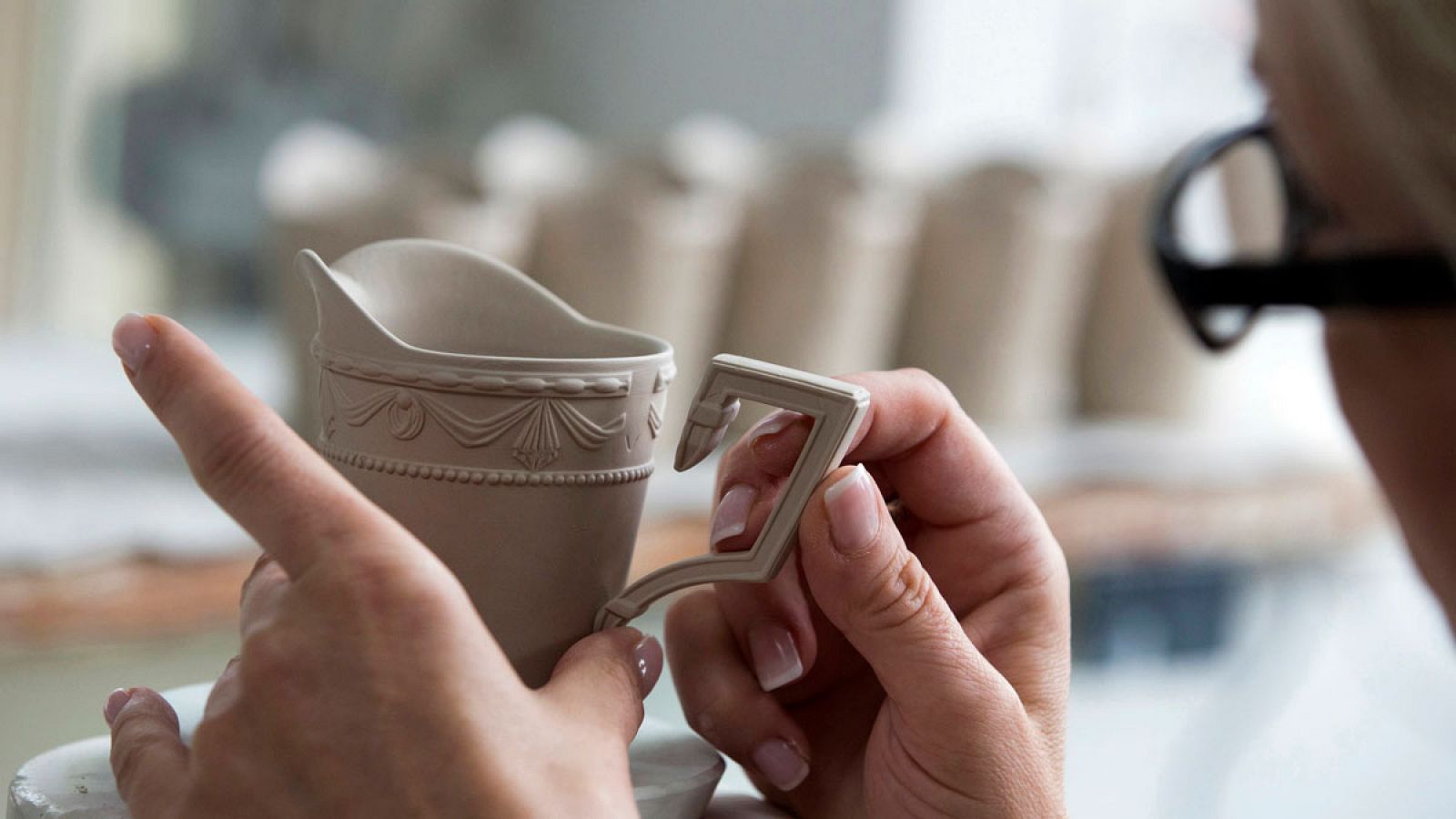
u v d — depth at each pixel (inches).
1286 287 27.8
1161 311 71.5
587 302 57.9
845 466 26.6
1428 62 22.0
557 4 116.7
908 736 26.9
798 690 29.2
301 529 23.8
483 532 25.6
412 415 25.5
